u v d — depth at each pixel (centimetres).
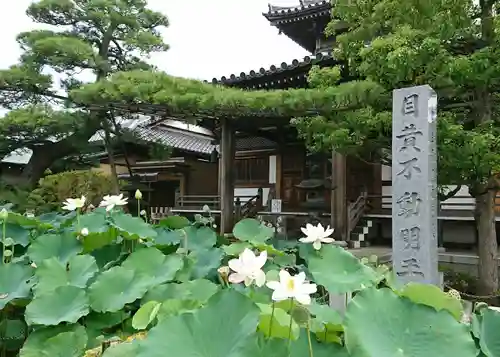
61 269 241
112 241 308
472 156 445
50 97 1080
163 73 728
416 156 398
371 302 147
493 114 550
